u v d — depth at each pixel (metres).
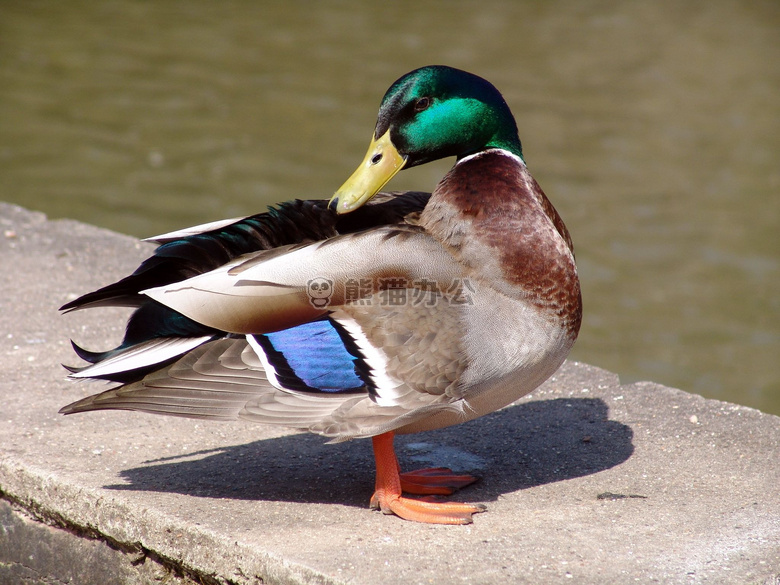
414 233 5.35
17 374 7.25
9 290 8.76
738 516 5.43
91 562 5.71
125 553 5.56
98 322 8.23
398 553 4.99
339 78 25.61
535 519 5.41
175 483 5.77
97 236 10.15
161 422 6.63
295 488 5.79
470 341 5.12
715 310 14.83
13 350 7.66
